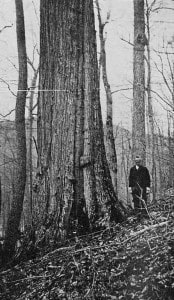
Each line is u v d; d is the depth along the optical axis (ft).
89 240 21.38
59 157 24.00
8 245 28.76
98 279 17.46
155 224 18.43
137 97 42.83
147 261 16.80
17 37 34.24
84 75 24.53
